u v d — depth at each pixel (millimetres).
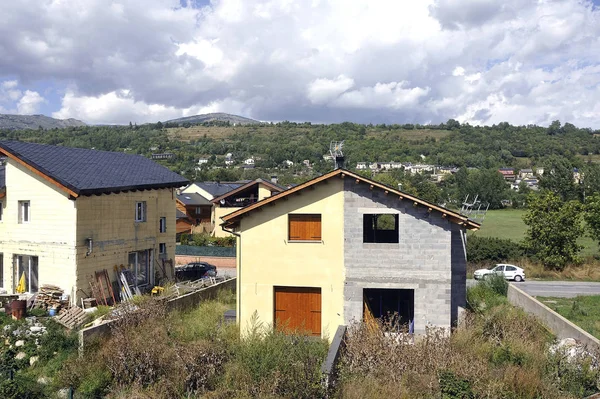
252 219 19203
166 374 14508
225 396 13023
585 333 17031
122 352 15094
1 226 24891
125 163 30281
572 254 39531
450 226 18141
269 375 13539
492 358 15617
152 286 28422
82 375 15023
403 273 18312
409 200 18141
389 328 16547
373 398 12211
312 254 18844
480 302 25438
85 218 23719
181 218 54031
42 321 20234
